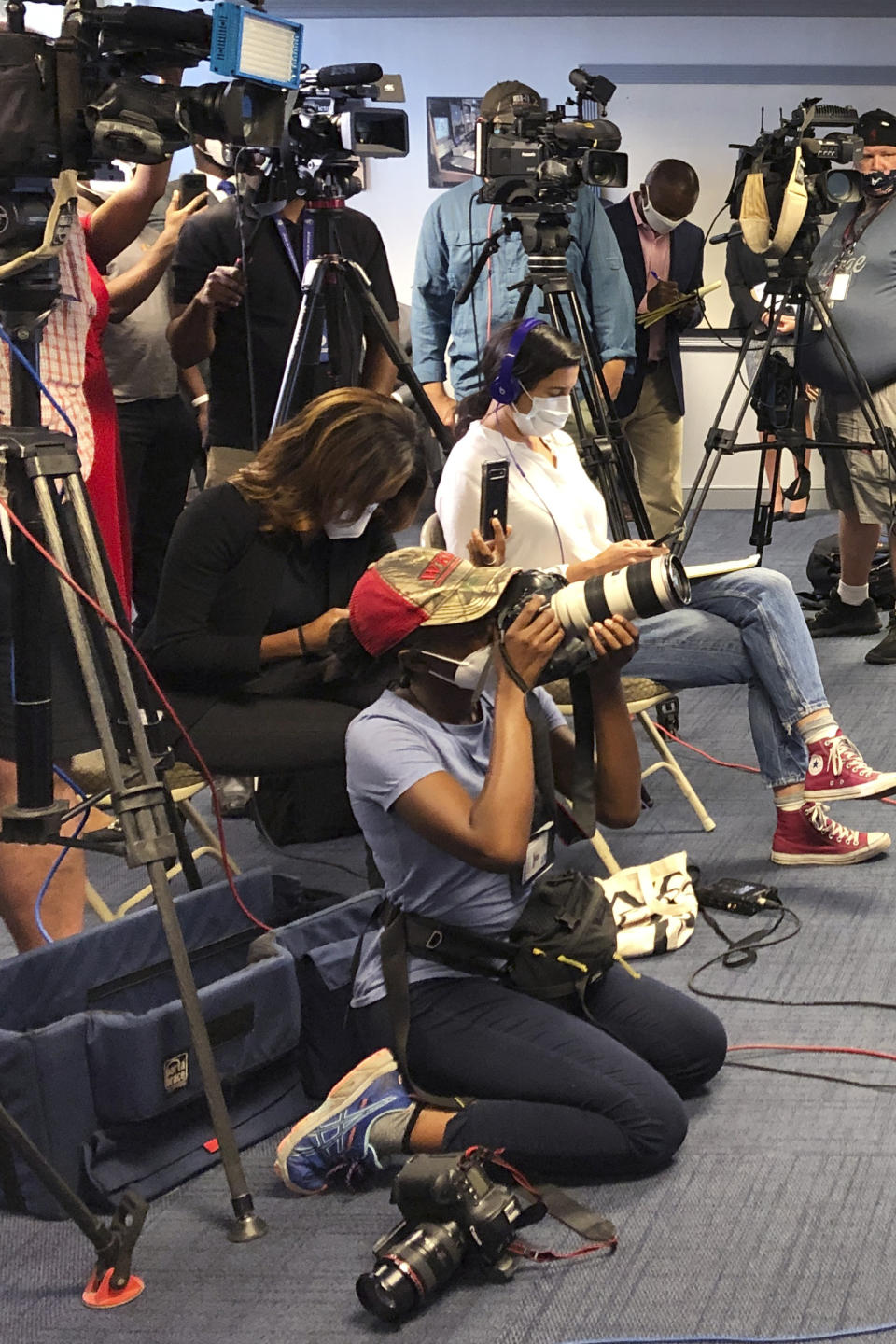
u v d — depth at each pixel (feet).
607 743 10.02
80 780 12.85
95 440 12.33
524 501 13.43
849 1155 9.86
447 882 9.48
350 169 15.52
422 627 9.09
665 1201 9.43
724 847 15.38
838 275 21.88
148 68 9.75
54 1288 8.91
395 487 12.05
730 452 20.70
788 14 32.40
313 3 32.63
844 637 23.53
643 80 33.06
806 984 12.30
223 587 12.53
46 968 10.30
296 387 15.55
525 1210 9.01
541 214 16.70
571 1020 9.70
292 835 15.90
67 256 10.89
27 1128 9.34
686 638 14.58
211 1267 9.02
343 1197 9.73
